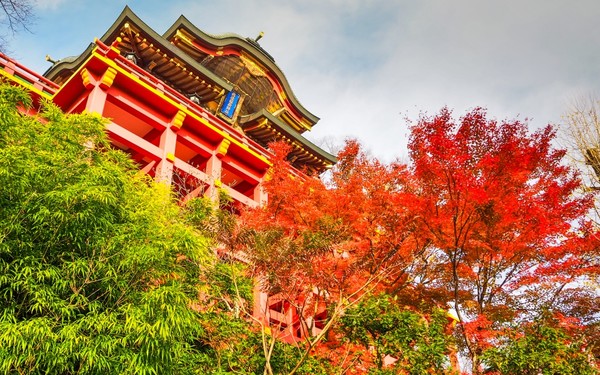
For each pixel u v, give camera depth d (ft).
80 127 40.11
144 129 79.61
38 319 28.89
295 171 73.77
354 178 55.21
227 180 88.63
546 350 37.60
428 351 39.42
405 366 39.60
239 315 47.19
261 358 40.24
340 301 41.86
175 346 32.86
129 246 35.06
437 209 49.44
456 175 46.44
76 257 33.94
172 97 77.97
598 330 46.14
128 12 84.53
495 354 39.40
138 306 33.09
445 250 51.24
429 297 54.80
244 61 109.09
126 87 72.43
